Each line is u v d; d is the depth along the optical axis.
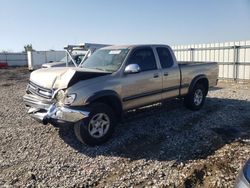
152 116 7.04
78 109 4.86
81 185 3.86
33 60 34.75
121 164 4.46
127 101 5.70
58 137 5.73
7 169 4.41
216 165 4.22
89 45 14.71
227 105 8.38
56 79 5.12
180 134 5.70
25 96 5.68
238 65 15.27
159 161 4.51
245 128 6.03
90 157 4.75
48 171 4.29
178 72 6.91
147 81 6.07
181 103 8.28
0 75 27.20
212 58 16.81
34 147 5.25
